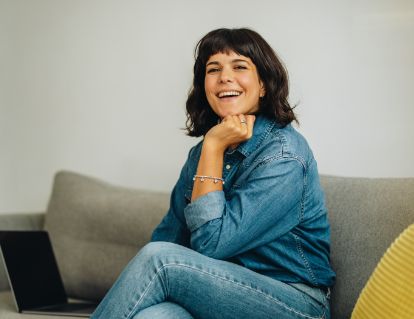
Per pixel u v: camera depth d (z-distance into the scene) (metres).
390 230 1.63
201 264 1.41
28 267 2.11
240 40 1.70
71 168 2.91
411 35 2.05
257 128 1.69
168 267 1.38
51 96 2.96
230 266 1.46
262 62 1.70
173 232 1.85
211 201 1.52
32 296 2.08
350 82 2.18
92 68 2.85
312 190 1.62
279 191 1.53
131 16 2.73
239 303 1.43
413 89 2.05
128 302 1.37
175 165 2.61
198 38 2.54
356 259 1.67
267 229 1.54
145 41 2.69
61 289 2.25
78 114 2.89
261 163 1.58
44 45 2.99
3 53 3.09
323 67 2.24
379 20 2.11
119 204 2.31
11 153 3.08
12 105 3.07
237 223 1.50
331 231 1.75
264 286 1.46
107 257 2.28
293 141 1.61
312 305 1.53
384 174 2.11
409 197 1.64
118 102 2.77
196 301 1.41
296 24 2.30
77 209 2.41
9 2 3.07
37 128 3.01
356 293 1.63
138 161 2.71
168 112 2.62
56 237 2.43
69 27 2.91
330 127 2.23
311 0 2.26
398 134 2.08
